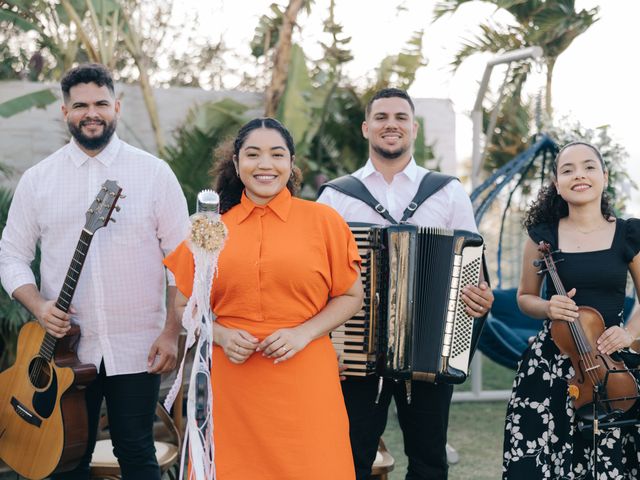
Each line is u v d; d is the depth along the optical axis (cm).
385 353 345
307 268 301
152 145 786
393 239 344
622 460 344
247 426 300
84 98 353
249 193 312
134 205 365
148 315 370
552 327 349
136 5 952
